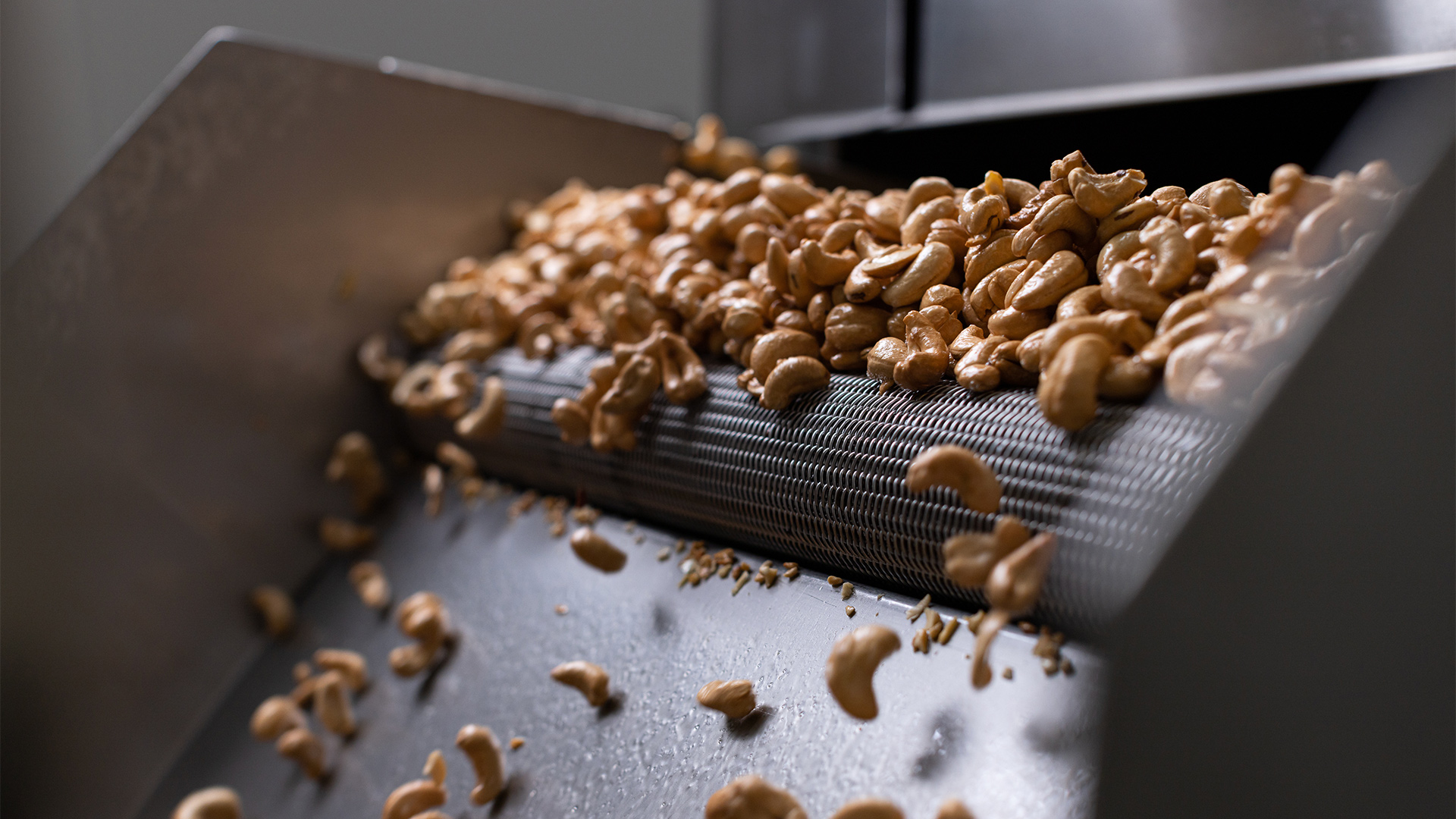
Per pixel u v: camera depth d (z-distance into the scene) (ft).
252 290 2.44
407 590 2.22
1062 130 2.78
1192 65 2.45
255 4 4.70
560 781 1.68
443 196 2.73
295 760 1.99
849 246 1.77
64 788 2.25
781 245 1.75
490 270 2.56
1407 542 1.19
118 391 2.31
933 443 1.50
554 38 5.12
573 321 2.18
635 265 2.11
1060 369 1.39
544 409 2.09
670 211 2.22
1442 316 1.19
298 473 2.48
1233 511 1.20
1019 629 1.42
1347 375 1.20
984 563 1.36
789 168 3.08
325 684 2.02
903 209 1.75
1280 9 2.30
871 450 1.55
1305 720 1.18
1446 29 2.08
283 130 2.47
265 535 2.44
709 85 4.16
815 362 1.65
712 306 1.84
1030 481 1.40
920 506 1.49
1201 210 1.51
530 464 2.14
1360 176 1.35
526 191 2.88
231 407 2.42
